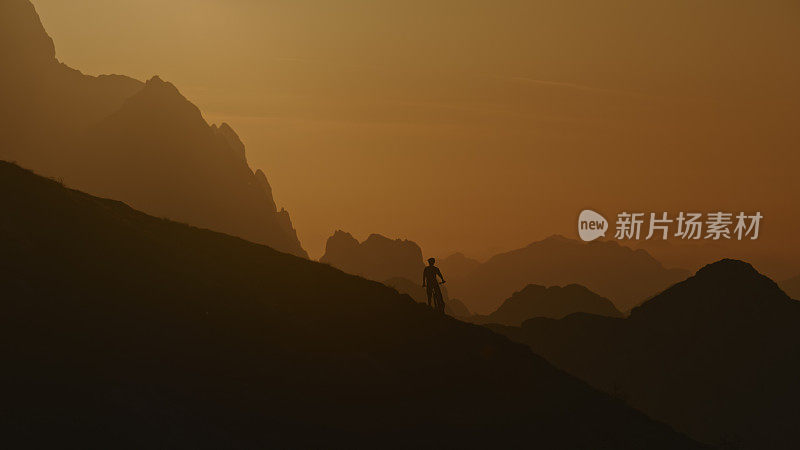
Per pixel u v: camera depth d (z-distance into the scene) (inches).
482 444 3048.7
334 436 2733.8
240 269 3971.5
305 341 3380.9
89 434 2240.4
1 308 2640.3
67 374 2450.8
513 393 3663.9
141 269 3339.1
